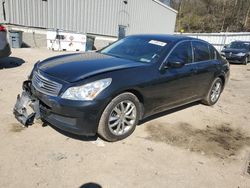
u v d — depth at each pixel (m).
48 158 3.27
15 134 3.75
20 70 7.77
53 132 3.90
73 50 13.77
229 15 53.75
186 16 56.50
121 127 3.88
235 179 3.33
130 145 3.81
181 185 3.07
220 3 56.53
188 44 5.11
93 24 16.58
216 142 4.29
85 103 3.35
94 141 3.77
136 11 20.06
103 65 3.93
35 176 2.93
